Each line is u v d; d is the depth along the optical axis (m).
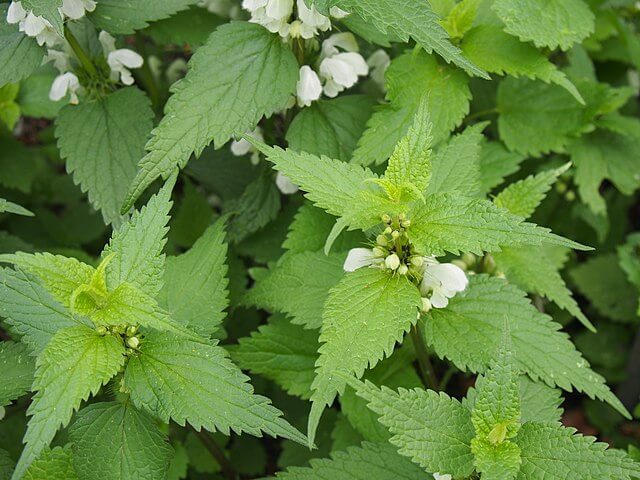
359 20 0.46
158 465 0.39
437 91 0.46
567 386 0.40
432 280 0.40
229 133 0.43
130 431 0.39
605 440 0.59
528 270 0.44
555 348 0.41
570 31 0.47
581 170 0.54
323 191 0.38
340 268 0.43
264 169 0.51
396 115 0.46
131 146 0.46
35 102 0.56
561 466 0.36
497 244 0.36
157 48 0.58
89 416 0.39
